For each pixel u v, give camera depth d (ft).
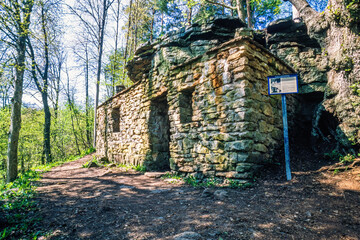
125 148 29.12
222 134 14.97
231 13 44.52
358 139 14.17
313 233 7.19
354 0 14.55
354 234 6.93
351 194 9.86
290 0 20.33
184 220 9.00
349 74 15.65
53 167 32.63
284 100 13.28
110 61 52.11
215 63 16.05
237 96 14.21
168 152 24.72
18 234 8.25
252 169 13.57
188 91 19.26
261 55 15.81
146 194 14.01
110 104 35.63
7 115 47.37
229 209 9.75
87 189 15.97
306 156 16.61
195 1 35.12
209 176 15.67
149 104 24.02
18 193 14.39
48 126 47.03
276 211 9.09
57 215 10.23
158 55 22.89
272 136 16.07
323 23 17.30
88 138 63.98
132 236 7.92
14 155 23.53
